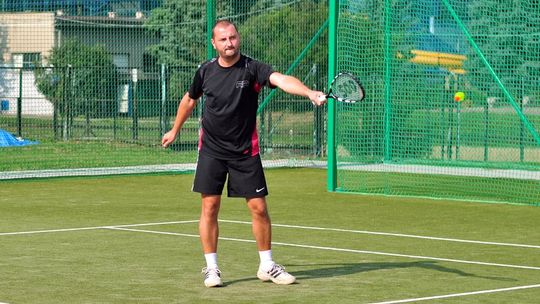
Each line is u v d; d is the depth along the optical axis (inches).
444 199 1416.1
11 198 1412.4
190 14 3009.4
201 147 733.9
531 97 1898.4
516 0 1893.5
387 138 1770.4
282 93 2130.9
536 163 1924.2
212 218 732.0
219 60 724.7
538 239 1011.9
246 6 2178.9
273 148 2133.4
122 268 808.9
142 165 1985.7
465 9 1910.7
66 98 2422.5
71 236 1009.5
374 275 779.4
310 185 1609.3
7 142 2329.0
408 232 1056.8
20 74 2440.9
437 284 740.7
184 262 840.9
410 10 1809.8
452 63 1878.7
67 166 1972.2
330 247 938.7
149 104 2447.1
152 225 1104.2
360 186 1576.0
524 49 1908.2
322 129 2135.8
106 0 2982.3
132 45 3009.4
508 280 761.6
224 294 695.7
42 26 2945.4
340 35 1630.2
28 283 738.8
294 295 693.3
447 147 1941.4
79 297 684.7
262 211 735.7
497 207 1326.3
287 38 2066.9
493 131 1914.4
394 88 1779.0
